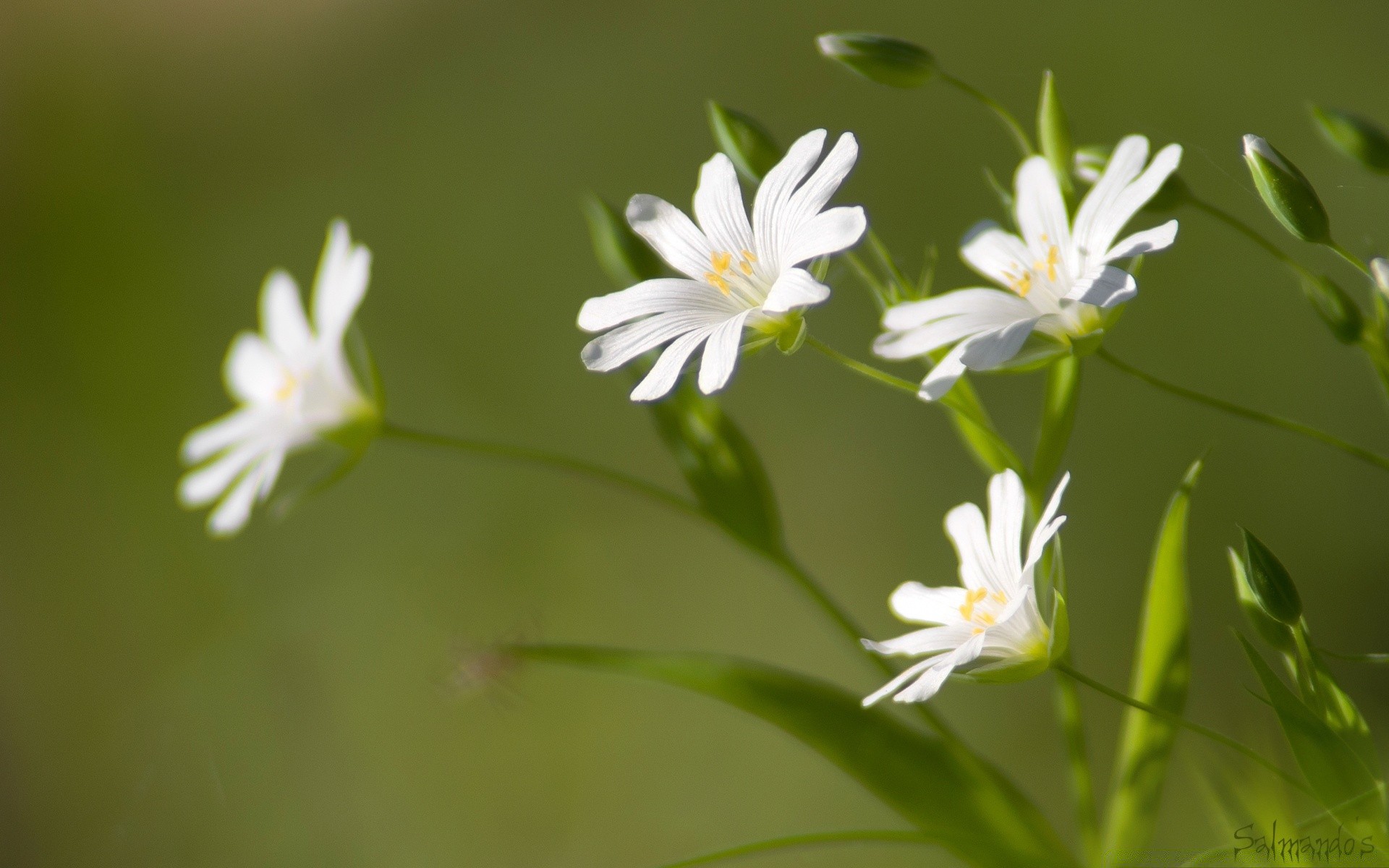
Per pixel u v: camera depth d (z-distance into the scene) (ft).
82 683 2.42
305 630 2.34
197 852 2.19
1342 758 1.05
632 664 1.14
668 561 2.22
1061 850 1.12
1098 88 2.17
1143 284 2.03
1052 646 1.07
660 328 1.09
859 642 1.14
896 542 2.06
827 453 2.15
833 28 2.41
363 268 1.18
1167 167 1.08
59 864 2.25
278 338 1.25
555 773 2.12
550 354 2.45
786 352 1.09
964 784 1.12
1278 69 2.06
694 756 2.05
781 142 2.37
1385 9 2.01
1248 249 1.96
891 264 1.12
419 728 2.21
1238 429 1.93
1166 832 1.48
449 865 2.09
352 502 2.42
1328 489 1.86
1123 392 2.01
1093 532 1.97
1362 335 1.08
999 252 1.11
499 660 1.16
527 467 2.37
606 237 1.17
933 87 2.26
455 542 2.35
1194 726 1.06
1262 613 1.07
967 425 1.12
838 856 1.82
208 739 2.30
